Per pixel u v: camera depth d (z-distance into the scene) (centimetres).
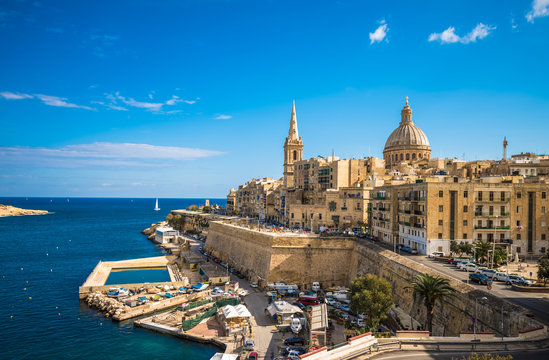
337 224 11694
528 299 4788
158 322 6888
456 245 7319
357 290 5766
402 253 7875
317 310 5638
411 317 5809
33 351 5891
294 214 12575
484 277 5506
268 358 5303
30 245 16650
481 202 7675
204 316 7094
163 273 11031
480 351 3372
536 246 7750
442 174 11950
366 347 3388
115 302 7800
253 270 9700
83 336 6438
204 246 13975
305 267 8962
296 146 17038
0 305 8075
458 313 4834
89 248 16100
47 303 8238
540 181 8419
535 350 3375
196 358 5656
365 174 12962
